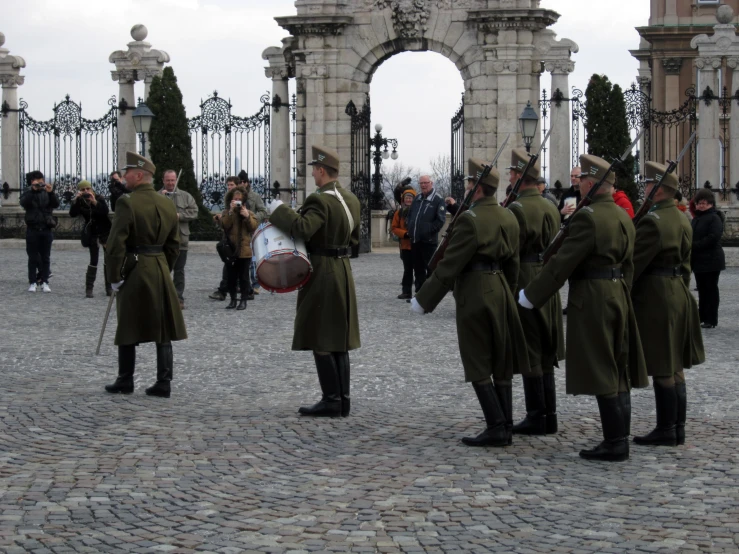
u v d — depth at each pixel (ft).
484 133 121.08
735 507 30.37
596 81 115.65
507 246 37.70
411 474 33.68
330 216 41.19
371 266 107.65
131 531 28.37
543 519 29.37
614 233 35.45
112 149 130.00
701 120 114.42
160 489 31.94
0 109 132.98
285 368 51.60
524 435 38.96
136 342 44.75
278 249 40.55
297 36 125.70
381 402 44.47
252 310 73.61
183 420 40.65
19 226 132.26
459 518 29.45
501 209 38.06
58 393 45.14
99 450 36.11
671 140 163.84
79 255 117.08
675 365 37.29
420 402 44.47
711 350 57.67
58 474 33.27
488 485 32.50
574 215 35.86
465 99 121.90
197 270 101.76
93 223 78.33
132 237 44.73
